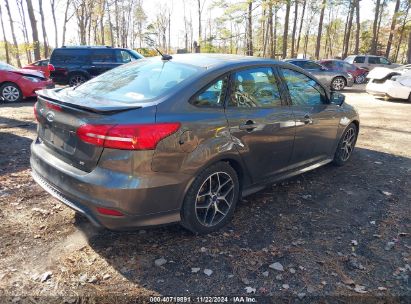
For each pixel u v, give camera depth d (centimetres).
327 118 462
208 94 322
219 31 2462
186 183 301
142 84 332
